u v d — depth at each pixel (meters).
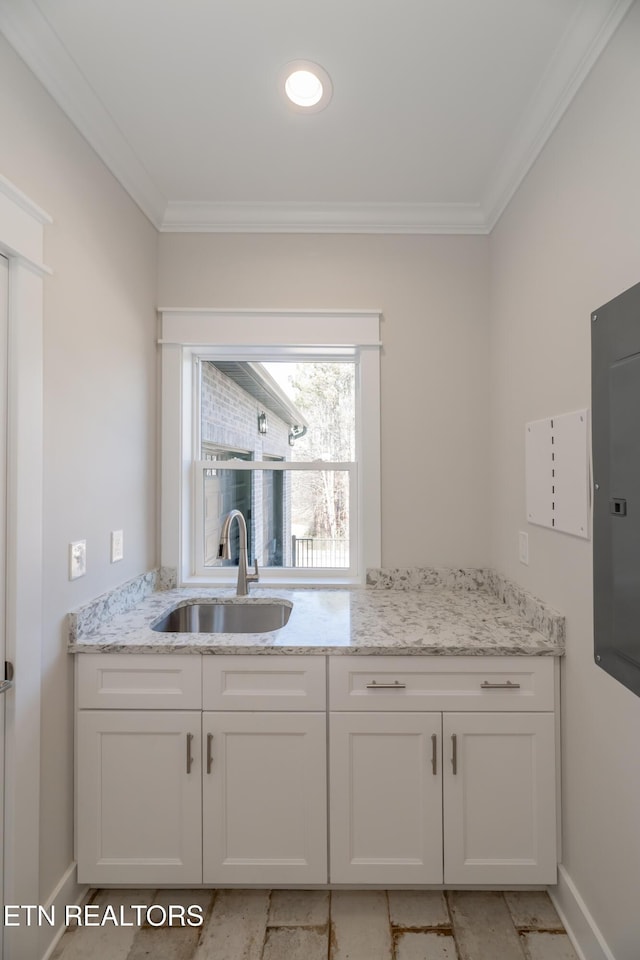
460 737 1.41
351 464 2.22
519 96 1.42
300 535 2.23
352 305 2.04
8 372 1.16
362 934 1.33
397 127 1.55
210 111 1.49
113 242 1.66
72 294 1.41
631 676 1.05
